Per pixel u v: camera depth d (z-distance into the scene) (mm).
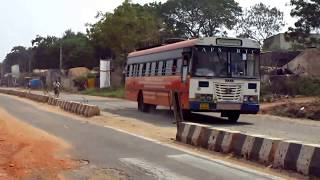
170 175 9859
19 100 47938
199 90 20828
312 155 9570
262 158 10984
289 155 10180
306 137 16750
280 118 25734
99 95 61656
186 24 91375
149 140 15484
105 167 10875
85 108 26875
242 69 21266
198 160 11609
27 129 18828
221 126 20562
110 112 29266
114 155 12484
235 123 22141
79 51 105000
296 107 27797
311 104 27891
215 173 9977
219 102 20922
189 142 14422
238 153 11922
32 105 38500
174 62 23172
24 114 27953
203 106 20812
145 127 19922
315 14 50719
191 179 9430
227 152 12375
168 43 26312
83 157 12227
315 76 42406
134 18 66875
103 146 14164
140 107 29188
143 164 11125
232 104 21062
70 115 27469
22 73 127688
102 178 9742
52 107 35562
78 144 14625
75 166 11047
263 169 10422
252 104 21281
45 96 42469
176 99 15406
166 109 30875
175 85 22781
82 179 9680
